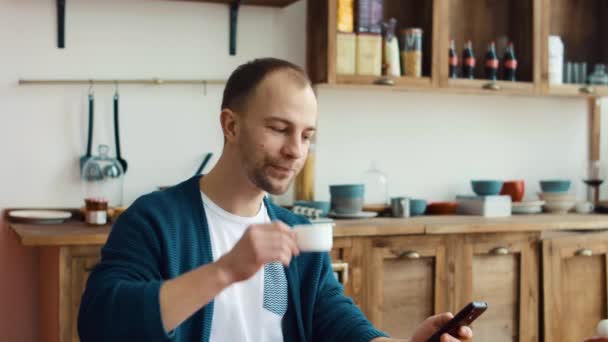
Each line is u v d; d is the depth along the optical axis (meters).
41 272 3.44
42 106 3.48
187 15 3.66
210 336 1.57
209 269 1.30
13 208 3.45
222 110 1.61
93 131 3.54
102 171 3.50
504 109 4.26
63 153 3.51
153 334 1.30
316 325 1.74
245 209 1.66
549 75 4.05
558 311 3.72
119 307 1.34
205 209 1.64
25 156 3.46
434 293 3.49
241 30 3.75
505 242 3.61
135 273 1.48
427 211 3.98
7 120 3.44
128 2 3.58
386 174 4.02
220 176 1.64
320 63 3.68
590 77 4.17
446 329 1.48
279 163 1.54
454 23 4.12
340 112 3.93
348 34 3.63
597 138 4.45
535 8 3.98
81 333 1.44
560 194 4.12
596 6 4.44
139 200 1.62
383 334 1.67
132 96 3.59
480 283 3.58
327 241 1.46
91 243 2.88
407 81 3.70
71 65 3.51
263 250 1.27
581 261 3.79
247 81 1.56
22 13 3.45
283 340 1.68
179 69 3.65
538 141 4.34
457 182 4.16
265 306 1.65
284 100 1.52
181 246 1.59
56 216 3.29
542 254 3.68
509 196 3.93
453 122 4.15
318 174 3.89
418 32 3.77
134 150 3.60
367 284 3.36
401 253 3.41
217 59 3.71
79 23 3.52
